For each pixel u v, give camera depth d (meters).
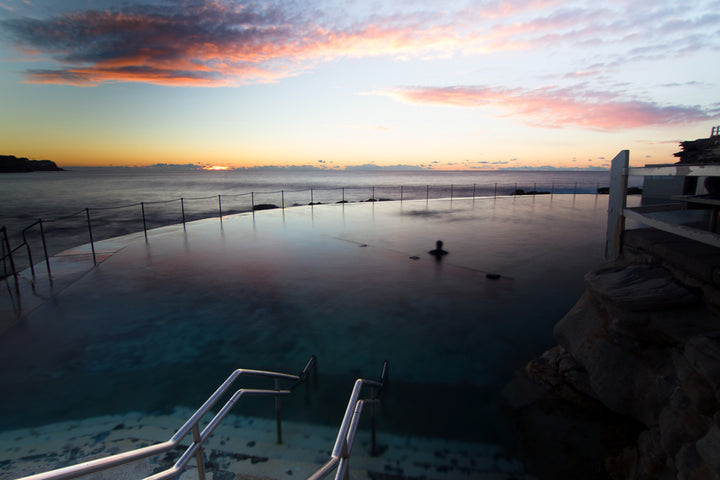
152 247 10.66
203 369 4.43
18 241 17.53
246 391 2.80
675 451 2.27
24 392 3.94
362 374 4.33
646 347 3.14
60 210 31.80
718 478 1.73
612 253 4.71
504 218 16.28
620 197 4.45
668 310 2.97
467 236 12.11
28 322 5.64
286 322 5.68
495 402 3.79
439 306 6.25
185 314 5.96
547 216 16.84
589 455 3.06
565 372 3.95
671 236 3.92
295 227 14.07
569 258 9.25
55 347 4.90
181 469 1.97
